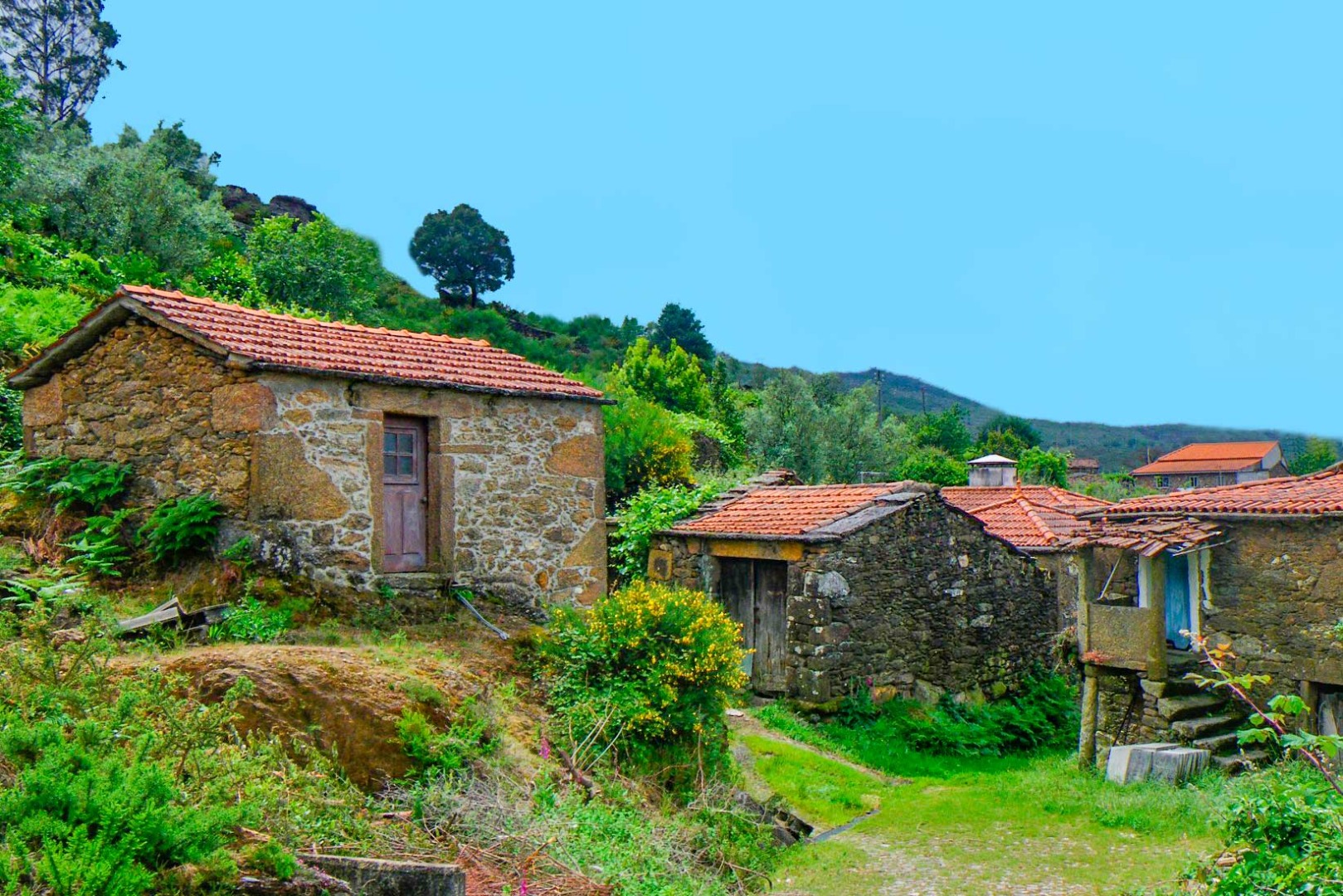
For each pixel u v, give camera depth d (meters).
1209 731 11.52
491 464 10.29
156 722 5.66
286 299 26.70
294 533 8.74
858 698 13.68
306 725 6.55
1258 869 5.80
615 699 8.64
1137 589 12.94
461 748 6.89
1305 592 11.20
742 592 15.07
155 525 8.80
